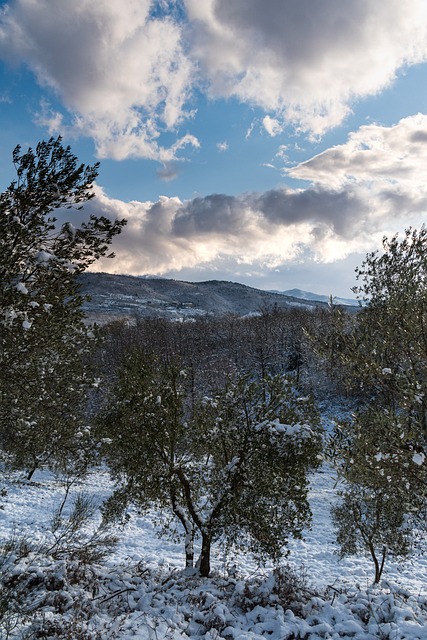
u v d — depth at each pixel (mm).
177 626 7883
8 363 7145
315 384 48125
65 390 8359
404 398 7496
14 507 19766
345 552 14297
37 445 8633
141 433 11359
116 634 7055
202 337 86875
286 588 9766
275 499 11344
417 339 7664
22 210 7195
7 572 7602
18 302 6586
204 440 11875
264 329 78562
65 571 8625
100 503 21922
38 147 7203
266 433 11344
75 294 7660
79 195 7684
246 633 7633
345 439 8297
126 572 11258
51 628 6520
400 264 8891
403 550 12781
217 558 15945
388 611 8961
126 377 11922
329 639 7652
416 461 6957
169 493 11750
